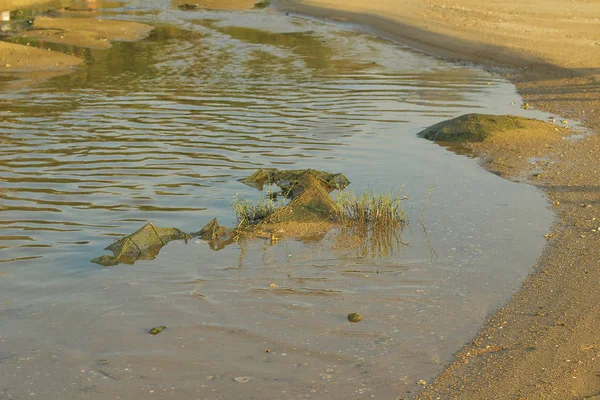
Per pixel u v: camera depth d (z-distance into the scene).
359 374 6.45
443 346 6.89
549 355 6.57
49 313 7.57
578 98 18.06
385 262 8.77
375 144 13.77
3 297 7.90
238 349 6.87
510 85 20.31
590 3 35.25
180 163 12.52
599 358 6.47
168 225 9.88
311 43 27.70
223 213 10.35
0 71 22.02
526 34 27.44
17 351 6.88
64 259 8.83
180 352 6.83
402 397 6.09
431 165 12.48
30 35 28.83
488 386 6.16
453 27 29.27
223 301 7.81
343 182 11.50
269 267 8.66
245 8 37.69
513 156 12.89
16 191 11.07
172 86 19.61
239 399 6.10
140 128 14.94
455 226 9.80
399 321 7.36
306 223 10.05
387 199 10.17
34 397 6.18
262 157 12.88
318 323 7.32
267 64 23.25
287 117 15.91
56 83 20.27
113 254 8.96
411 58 24.92
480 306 7.65
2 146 13.55
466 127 14.22
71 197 10.84
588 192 10.96
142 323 7.37
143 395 6.18
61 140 14.00
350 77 21.14
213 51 25.78
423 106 17.20
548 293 7.82
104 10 36.62
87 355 6.80
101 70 22.36
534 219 9.99
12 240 9.31
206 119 15.70
